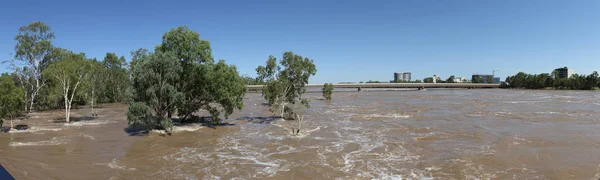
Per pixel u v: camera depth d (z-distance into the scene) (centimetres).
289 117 4872
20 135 3516
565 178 1970
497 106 6738
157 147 2925
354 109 6444
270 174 2103
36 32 6141
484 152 2577
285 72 4728
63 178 2044
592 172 2070
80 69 4862
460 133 3434
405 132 3562
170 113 3900
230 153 2680
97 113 5922
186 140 3253
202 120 4644
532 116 4856
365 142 3041
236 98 4147
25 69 6009
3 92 3694
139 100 3612
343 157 2491
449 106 6888
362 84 17700
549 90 15888
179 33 3847
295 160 2427
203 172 2161
